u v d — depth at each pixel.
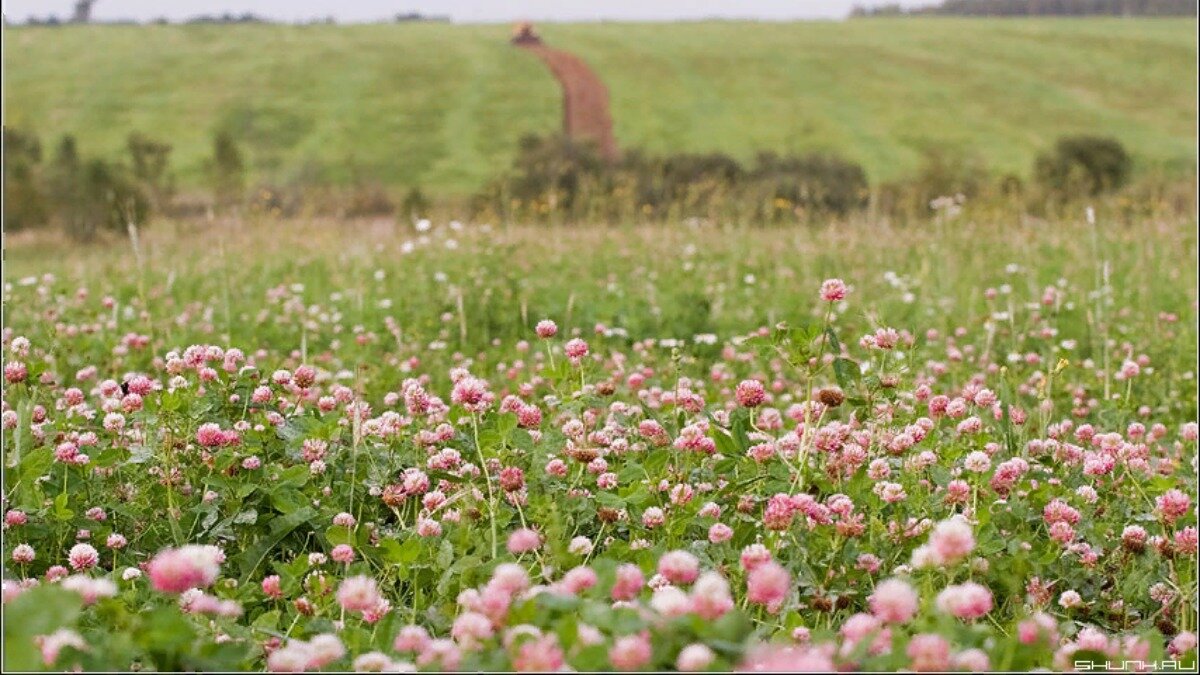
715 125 70.06
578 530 3.99
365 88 80.06
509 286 10.94
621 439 4.34
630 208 18.38
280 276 12.96
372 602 2.78
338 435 4.50
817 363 3.93
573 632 2.39
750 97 77.19
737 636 2.38
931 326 9.52
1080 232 15.08
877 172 56.78
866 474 3.92
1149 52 85.06
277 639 2.98
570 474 4.18
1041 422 4.96
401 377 7.44
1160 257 12.69
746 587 3.26
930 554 2.84
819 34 98.75
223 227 19.73
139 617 2.60
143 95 77.62
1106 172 38.62
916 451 4.21
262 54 89.12
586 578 2.67
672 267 13.16
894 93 77.06
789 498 3.45
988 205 16.55
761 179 35.00
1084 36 90.94
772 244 14.73
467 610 2.83
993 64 84.12
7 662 2.21
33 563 3.83
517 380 6.58
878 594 2.57
